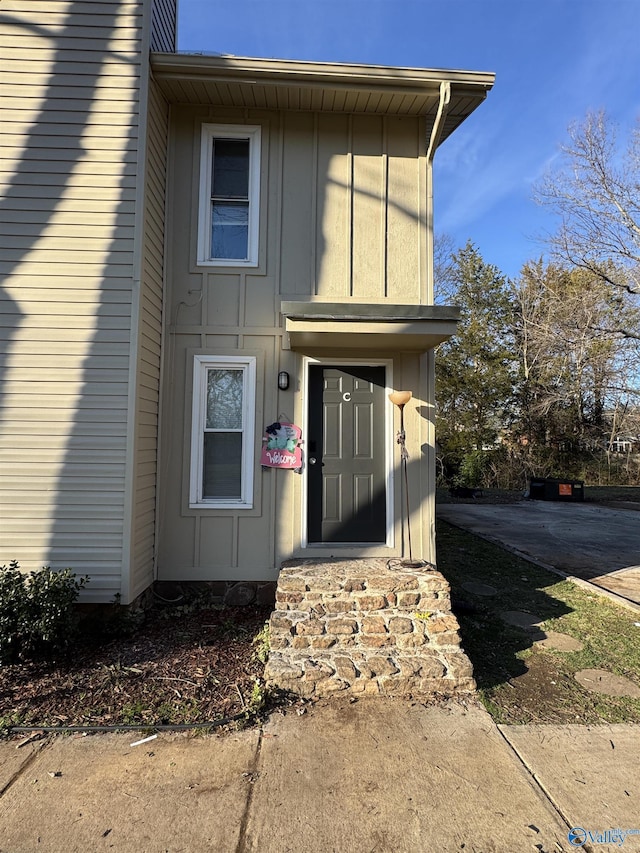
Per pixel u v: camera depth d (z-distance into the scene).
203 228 5.34
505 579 6.38
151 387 4.90
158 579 5.05
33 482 4.33
